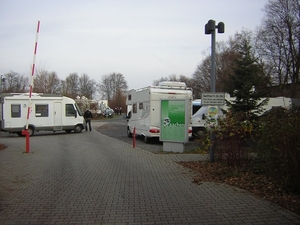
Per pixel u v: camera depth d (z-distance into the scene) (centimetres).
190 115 1516
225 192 620
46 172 833
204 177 757
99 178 760
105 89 9406
